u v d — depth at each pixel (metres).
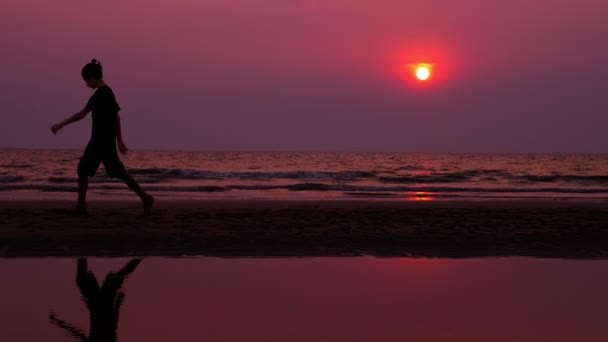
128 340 2.95
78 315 3.44
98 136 7.97
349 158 70.31
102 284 4.35
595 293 4.27
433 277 4.82
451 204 11.56
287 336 3.05
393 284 4.51
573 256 6.05
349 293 4.16
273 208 9.89
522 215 9.37
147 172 28.58
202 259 5.53
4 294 3.98
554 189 20.14
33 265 5.10
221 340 2.96
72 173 29.33
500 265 5.48
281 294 4.09
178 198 13.62
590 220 8.81
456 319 3.47
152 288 4.24
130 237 6.48
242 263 5.37
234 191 17.16
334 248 6.24
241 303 3.80
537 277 4.89
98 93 7.94
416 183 25.47
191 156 71.75
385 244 6.53
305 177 29.12
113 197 13.45
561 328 3.30
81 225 7.11
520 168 44.16
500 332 3.21
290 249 6.12
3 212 8.20
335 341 2.98
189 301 3.84
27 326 3.19
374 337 3.07
